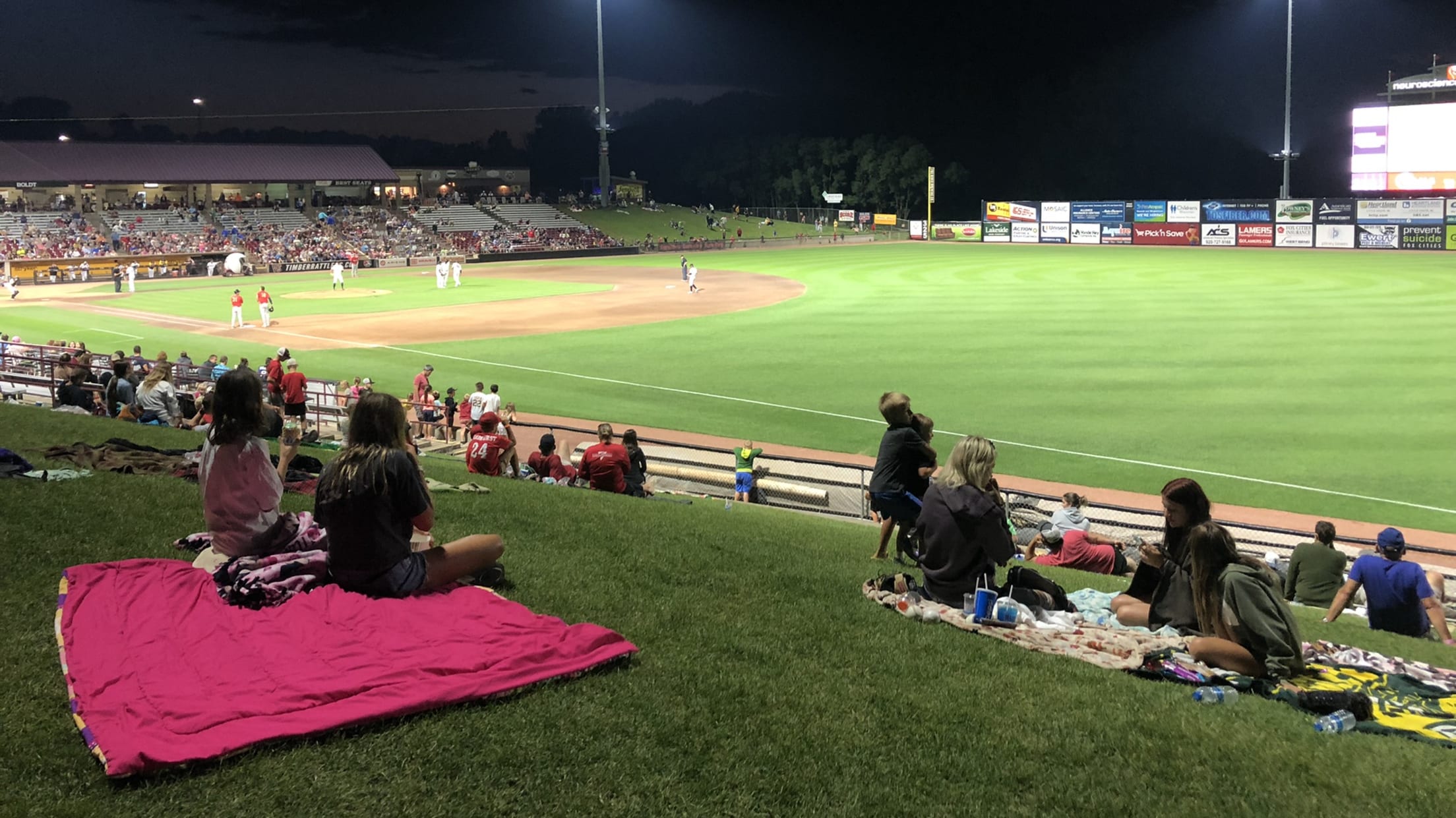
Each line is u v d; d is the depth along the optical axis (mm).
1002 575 9125
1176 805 4539
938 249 97500
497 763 4555
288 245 89438
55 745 4508
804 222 133875
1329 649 7168
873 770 4719
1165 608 7195
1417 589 9602
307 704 4793
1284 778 4832
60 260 73750
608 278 72250
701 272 75938
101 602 5895
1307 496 19375
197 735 4473
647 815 4246
